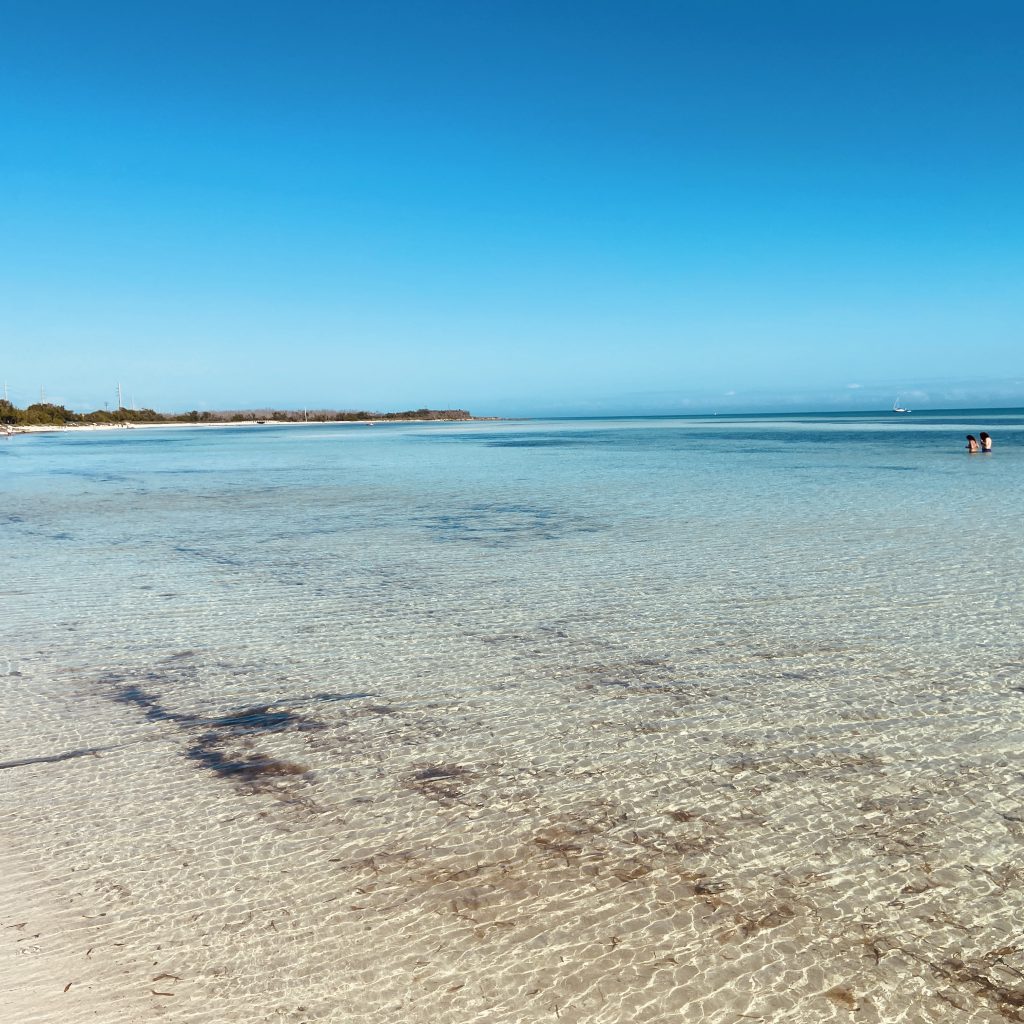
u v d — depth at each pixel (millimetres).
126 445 83750
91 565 15867
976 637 10000
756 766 6594
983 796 6020
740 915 4668
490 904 4789
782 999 4008
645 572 14219
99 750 7125
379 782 6418
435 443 77125
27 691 8680
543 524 20391
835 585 12922
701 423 170125
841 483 28938
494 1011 3926
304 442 85188
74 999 3994
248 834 5629
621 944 4422
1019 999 4000
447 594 12906
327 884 5004
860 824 5656
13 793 6297
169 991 4059
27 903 4824
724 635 10320
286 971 4211
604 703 8062
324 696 8414
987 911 4680
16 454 66000
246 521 22094
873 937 4465
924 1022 3859
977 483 28078
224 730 7547
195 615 11828
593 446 64688
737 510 22094
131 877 5102
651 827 5660
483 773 6555
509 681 8758
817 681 8578
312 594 13078
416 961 4285
